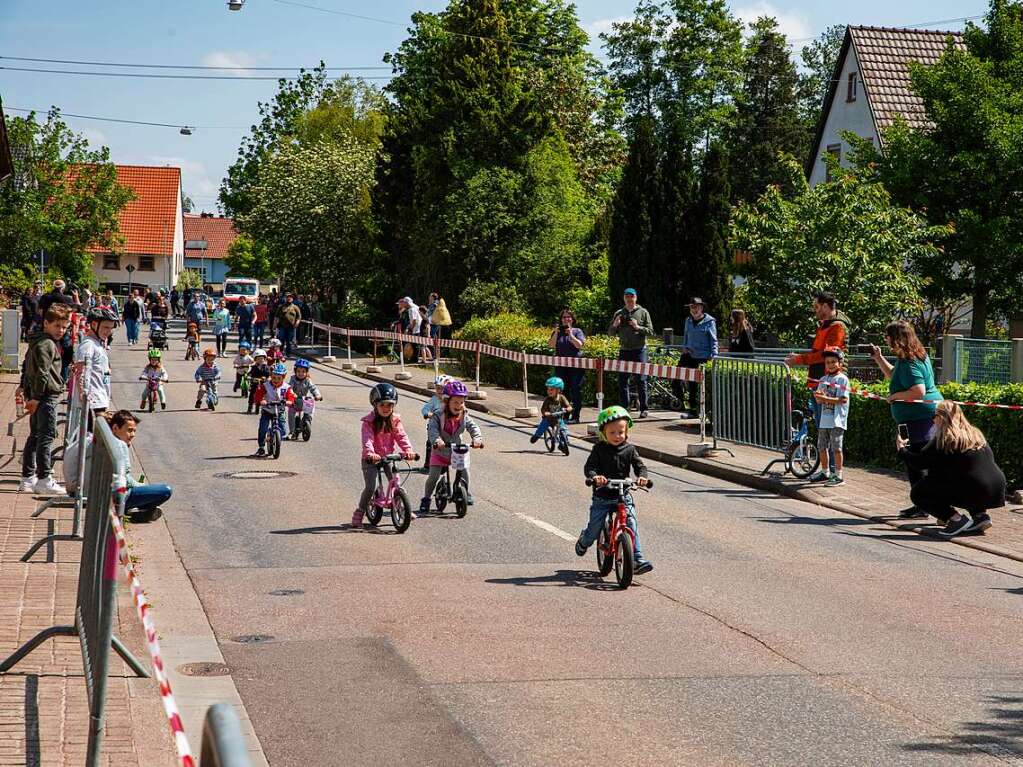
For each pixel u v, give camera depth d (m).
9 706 6.82
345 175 60.22
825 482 16.73
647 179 38.53
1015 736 7.07
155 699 7.27
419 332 41.94
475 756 6.58
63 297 14.47
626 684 7.93
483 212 47.06
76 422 14.82
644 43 72.56
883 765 6.55
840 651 8.84
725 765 6.50
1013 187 34.53
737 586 10.91
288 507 14.64
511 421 25.44
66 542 11.57
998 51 36.91
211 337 59.44
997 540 13.29
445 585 10.69
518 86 50.78
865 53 49.44
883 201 30.58
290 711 7.29
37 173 71.75
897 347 14.33
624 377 25.38
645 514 14.70
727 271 36.56
